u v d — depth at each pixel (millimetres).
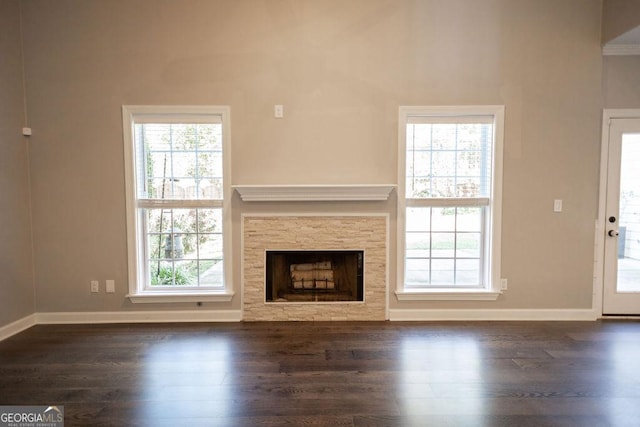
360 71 3207
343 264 3516
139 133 3273
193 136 3283
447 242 3387
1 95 2932
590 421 1874
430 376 2314
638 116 3242
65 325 3221
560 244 3314
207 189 3309
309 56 3197
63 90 3160
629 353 2645
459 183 3328
